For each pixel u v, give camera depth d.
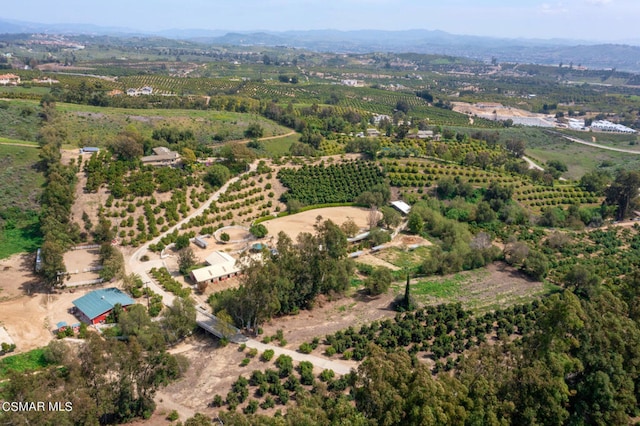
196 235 134.50
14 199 134.62
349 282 110.56
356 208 165.12
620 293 86.62
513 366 64.31
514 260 127.06
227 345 86.12
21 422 51.16
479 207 160.38
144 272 111.50
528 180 190.88
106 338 67.56
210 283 109.56
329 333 91.75
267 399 69.56
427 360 83.94
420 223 146.38
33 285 103.94
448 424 52.62
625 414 64.62
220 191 158.38
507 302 107.56
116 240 124.00
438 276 120.00
